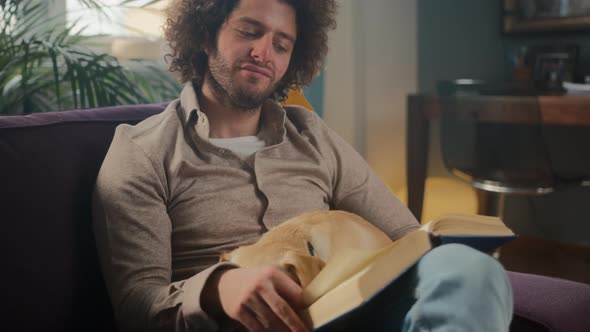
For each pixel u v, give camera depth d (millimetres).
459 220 710
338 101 2758
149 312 791
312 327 646
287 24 1053
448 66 3254
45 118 975
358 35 2863
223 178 963
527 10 2982
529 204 3082
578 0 2840
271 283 666
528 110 2297
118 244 859
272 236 844
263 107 1085
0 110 1765
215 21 1040
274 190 993
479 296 588
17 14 1889
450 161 2576
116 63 2123
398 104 3230
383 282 620
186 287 762
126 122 1079
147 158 914
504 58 3092
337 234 842
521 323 876
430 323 586
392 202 1174
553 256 2826
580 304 890
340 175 1130
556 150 3016
